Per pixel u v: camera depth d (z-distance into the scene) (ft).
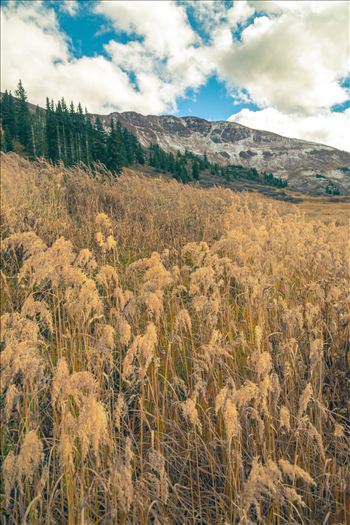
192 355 10.43
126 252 20.36
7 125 197.47
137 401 9.21
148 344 7.57
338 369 10.75
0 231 17.93
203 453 8.60
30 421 7.36
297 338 11.54
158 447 7.66
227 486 7.84
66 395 6.63
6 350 6.71
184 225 25.25
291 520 6.96
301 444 8.09
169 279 10.63
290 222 23.47
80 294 8.99
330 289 12.89
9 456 5.97
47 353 10.41
